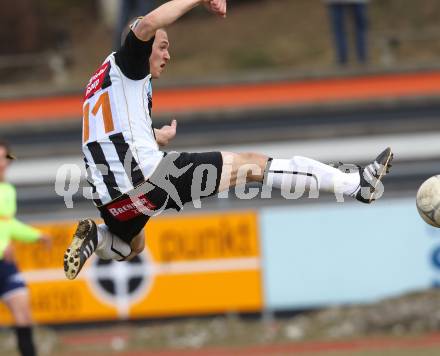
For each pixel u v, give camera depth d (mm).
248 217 45500
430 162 55094
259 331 44625
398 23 101438
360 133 55844
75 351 43344
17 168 55469
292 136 56250
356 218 45156
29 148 56031
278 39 102500
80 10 112312
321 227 45250
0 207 35188
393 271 45094
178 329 44969
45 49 104188
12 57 99875
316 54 98000
